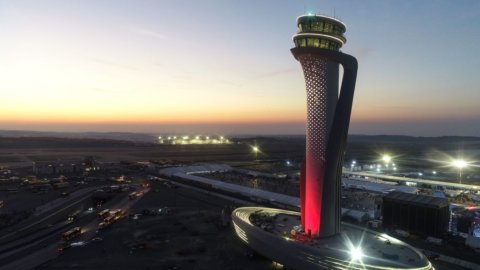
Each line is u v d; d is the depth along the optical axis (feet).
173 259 214.28
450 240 260.83
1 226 292.40
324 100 199.21
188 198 417.28
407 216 281.95
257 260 213.87
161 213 337.52
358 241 199.72
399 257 175.63
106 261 209.87
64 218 323.57
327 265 176.45
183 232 272.51
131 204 383.65
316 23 192.95
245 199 412.57
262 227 222.89
